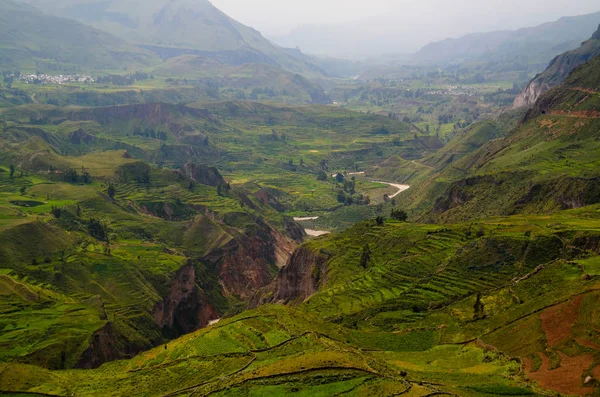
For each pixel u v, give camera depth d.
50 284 175.75
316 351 103.38
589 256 132.62
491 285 136.12
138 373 108.88
